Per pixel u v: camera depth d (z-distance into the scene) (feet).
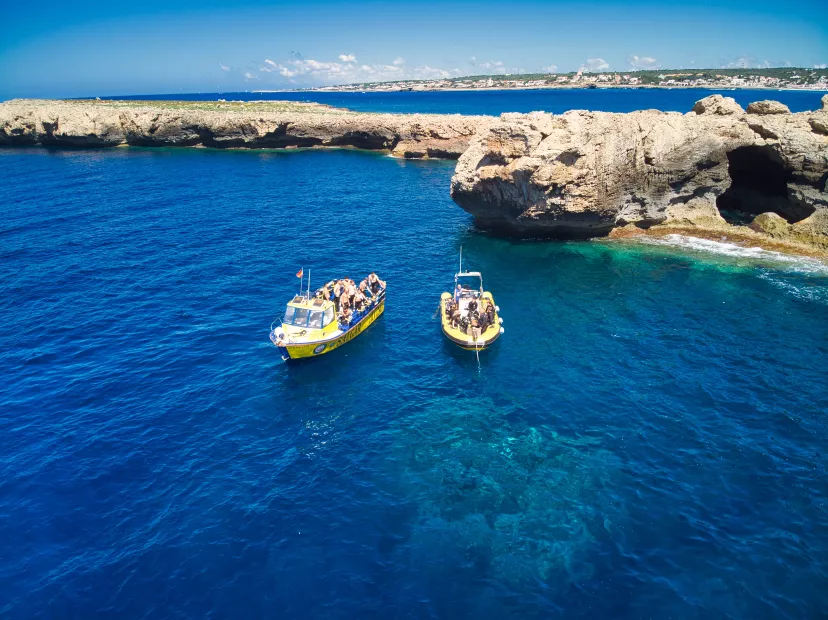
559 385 77.82
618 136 124.16
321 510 56.13
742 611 44.45
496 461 62.75
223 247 139.23
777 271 115.65
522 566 49.06
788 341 88.53
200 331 94.99
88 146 329.72
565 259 126.41
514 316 99.50
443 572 48.75
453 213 173.47
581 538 51.85
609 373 80.43
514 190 130.11
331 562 50.01
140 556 50.96
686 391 75.41
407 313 103.24
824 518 53.67
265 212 175.73
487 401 74.74
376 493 58.39
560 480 59.41
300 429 69.41
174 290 112.06
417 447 65.62
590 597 45.98
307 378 80.94
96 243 141.28
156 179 229.25
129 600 46.70
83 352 87.97
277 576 48.73
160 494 58.54
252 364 84.64
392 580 48.08
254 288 113.39
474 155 138.10
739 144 128.57
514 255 130.72
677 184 133.18
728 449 63.62
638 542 51.24
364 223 162.61
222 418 71.56
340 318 91.20
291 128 322.55
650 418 69.72
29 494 58.39
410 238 146.92
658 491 57.47
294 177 236.84
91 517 55.52
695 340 89.45
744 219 142.41
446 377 81.10
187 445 66.28
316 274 121.29
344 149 325.83
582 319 97.71
